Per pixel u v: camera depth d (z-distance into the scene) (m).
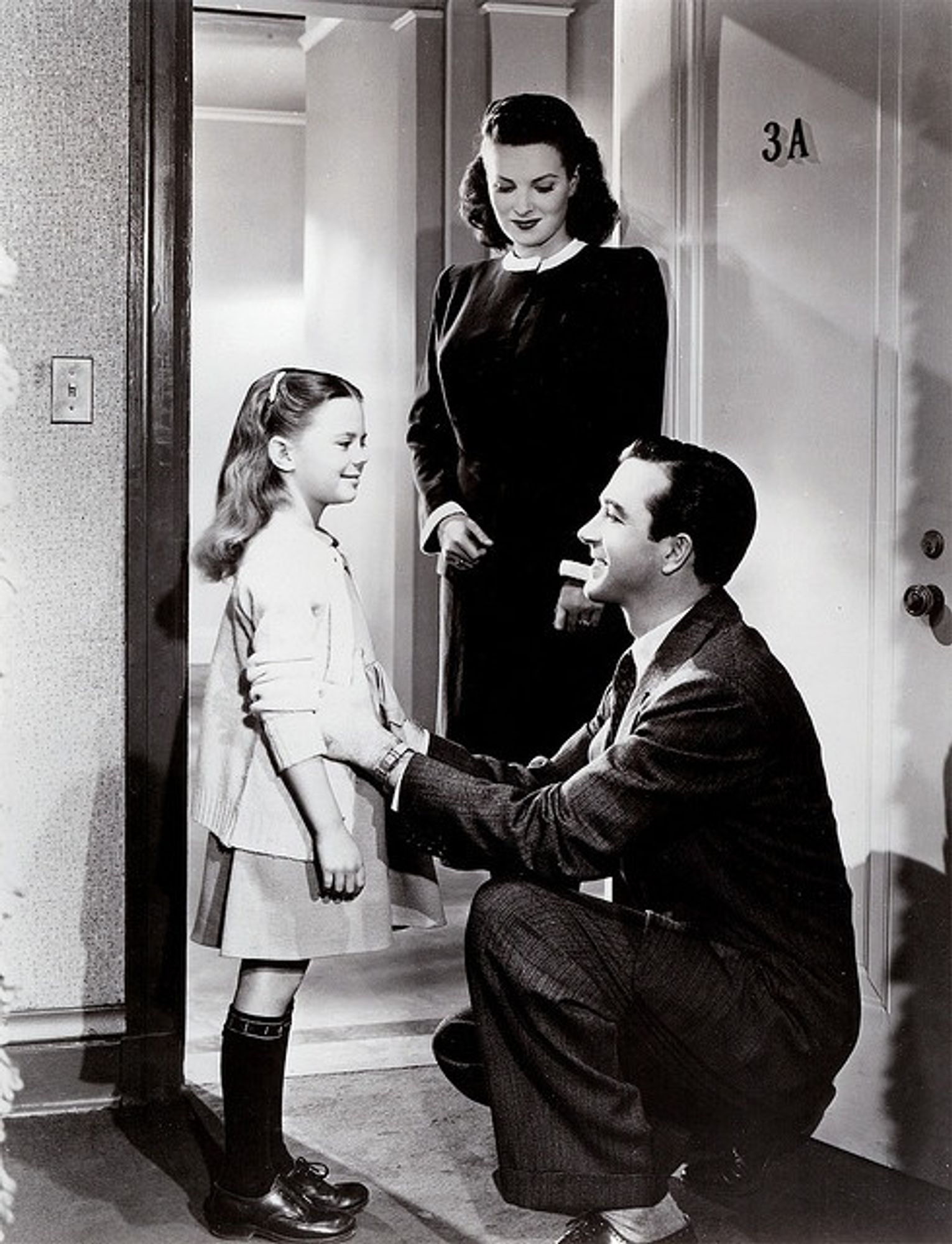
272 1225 2.05
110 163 2.50
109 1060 2.54
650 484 2.00
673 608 2.05
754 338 2.46
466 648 3.04
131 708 2.54
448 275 3.09
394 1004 3.02
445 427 3.09
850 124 2.28
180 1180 2.26
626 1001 1.89
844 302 2.30
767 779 1.94
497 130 2.88
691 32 2.54
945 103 2.13
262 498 2.10
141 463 2.52
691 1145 2.04
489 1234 2.10
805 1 2.34
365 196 5.21
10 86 2.45
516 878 1.93
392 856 2.17
